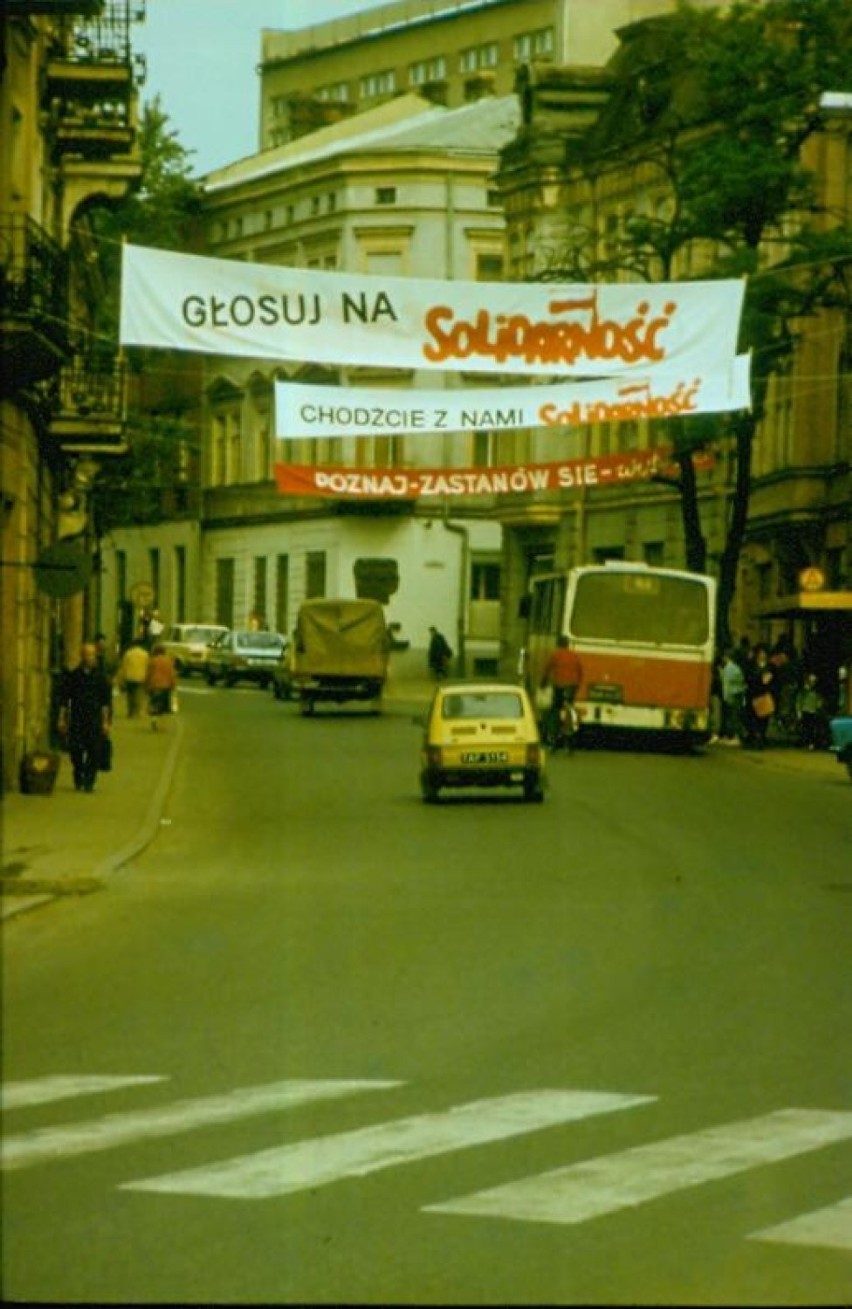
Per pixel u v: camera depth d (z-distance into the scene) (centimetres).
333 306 2523
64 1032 1461
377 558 9038
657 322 2605
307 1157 1080
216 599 10019
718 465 6756
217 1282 868
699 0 6969
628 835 2898
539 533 7975
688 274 5406
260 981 1681
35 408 3688
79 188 4431
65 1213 971
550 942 1898
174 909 2133
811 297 5031
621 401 2642
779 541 6191
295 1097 1234
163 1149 1098
